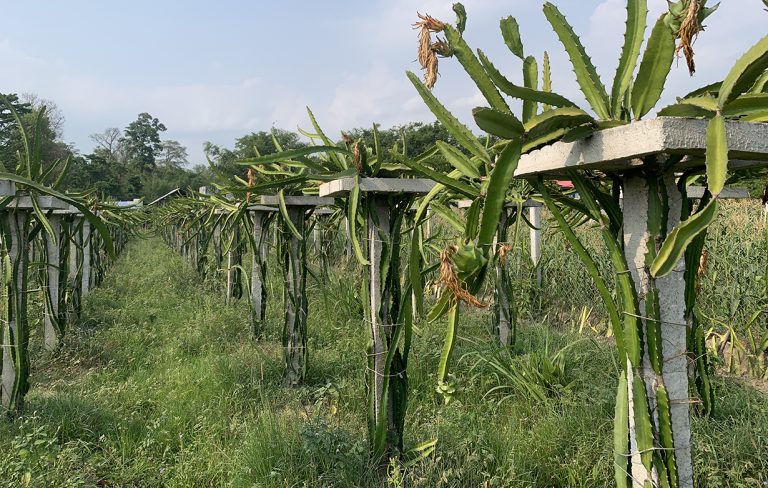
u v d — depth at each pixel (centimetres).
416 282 192
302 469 253
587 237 621
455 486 232
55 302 480
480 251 134
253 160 196
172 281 877
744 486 229
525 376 358
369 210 247
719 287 480
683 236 111
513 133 121
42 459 257
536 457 265
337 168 268
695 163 134
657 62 121
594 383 352
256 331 525
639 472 142
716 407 306
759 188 584
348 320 551
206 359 434
